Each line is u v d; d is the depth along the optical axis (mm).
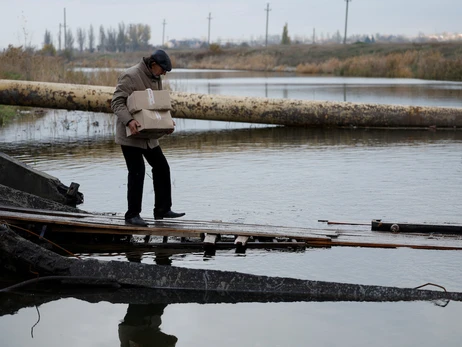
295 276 6395
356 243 7309
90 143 15516
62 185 9297
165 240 7609
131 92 6977
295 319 5434
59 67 24234
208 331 5195
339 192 10070
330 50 96062
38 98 18203
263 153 13938
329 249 7250
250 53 102062
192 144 15398
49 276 6270
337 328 5223
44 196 9133
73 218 7504
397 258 6902
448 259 6852
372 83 43344
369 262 6785
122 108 6914
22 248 6477
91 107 18156
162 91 6930
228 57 102000
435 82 44875
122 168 12086
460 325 5262
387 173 11562
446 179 11008
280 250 7250
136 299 5957
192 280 6199
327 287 5992
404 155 13562
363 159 13094
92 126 18781
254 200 9531
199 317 5508
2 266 6668
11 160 9109
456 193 9984
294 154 13797
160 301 5902
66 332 5191
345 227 8039
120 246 7504
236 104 18562
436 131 18000
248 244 7383
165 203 7711
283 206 9188
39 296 6023
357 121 18578
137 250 7359
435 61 52125
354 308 5672
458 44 76875
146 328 5266
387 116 18469
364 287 5941
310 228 7770
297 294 6012
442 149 14383
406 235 7613
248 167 12195
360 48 93125
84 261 6402
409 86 38625
